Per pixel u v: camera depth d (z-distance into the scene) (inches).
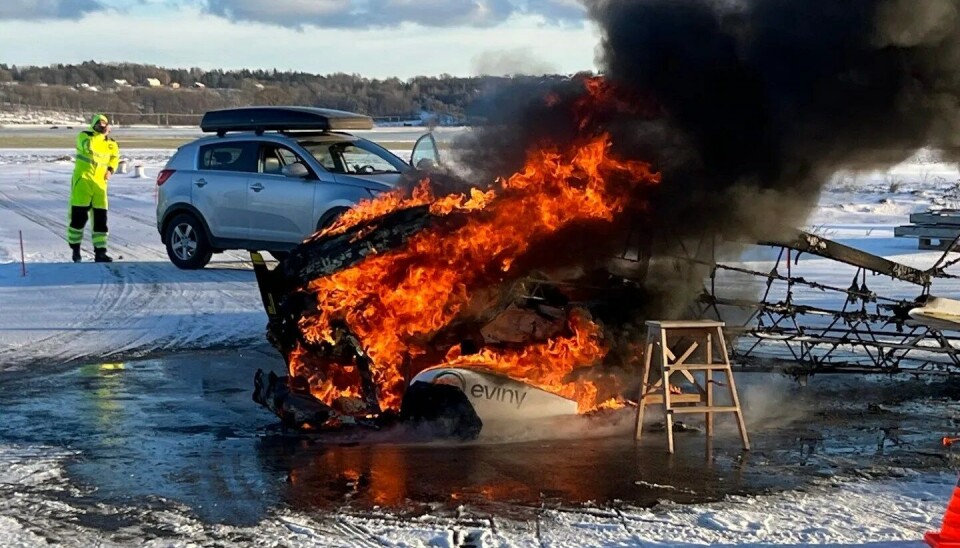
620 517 208.8
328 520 207.9
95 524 206.5
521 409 277.9
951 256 676.1
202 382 348.8
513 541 194.4
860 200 1142.3
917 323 328.5
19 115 4864.7
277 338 301.6
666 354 259.6
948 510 179.9
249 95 5108.3
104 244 678.5
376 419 283.6
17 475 240.7
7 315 479.8
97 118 676.7
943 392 335.3
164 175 631.8
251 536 198.8
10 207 1103.0
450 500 220.5
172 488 230.5
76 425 290.4
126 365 377.4
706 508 214.5
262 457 256.4
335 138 608.1
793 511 212.5
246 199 591.8
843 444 270.2
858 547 190.9
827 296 509.7
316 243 299.3
